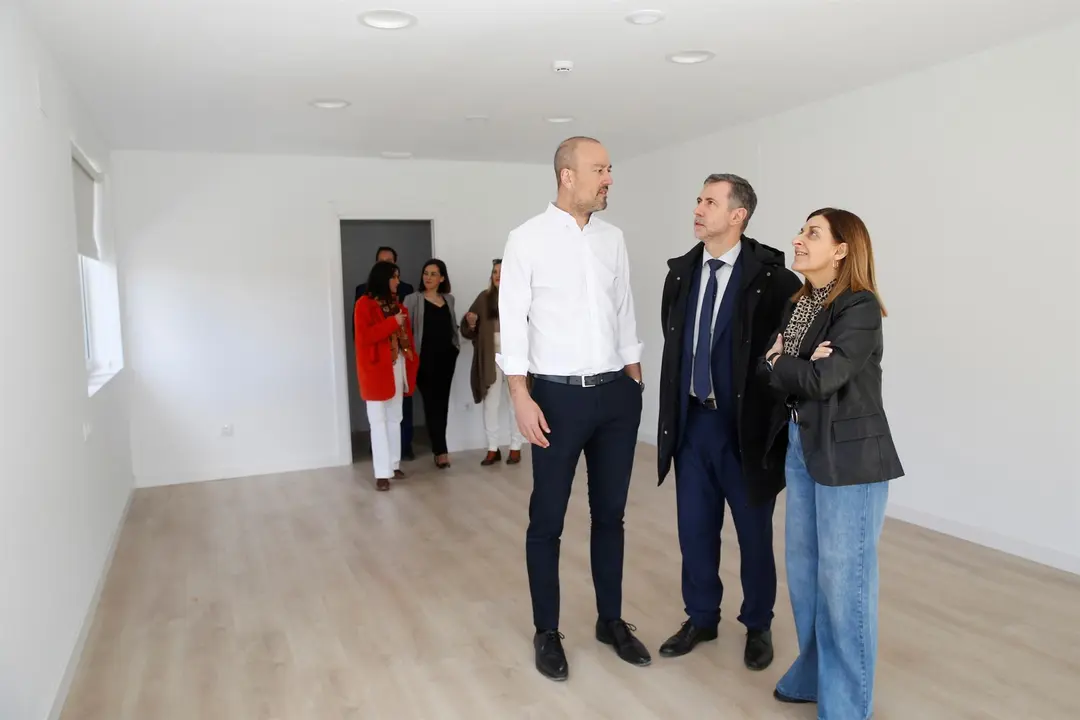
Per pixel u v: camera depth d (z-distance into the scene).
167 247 5.92
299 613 3.45
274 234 6.20
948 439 4.21
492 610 3.44
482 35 3.42
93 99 4.30
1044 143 3.65
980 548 4.02
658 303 6.52
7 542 2.28
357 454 6.86
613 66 3.94
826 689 2.37
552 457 2.72
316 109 4.71
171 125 5.00
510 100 4.61
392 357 5.53
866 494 2.24
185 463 6.02
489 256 6.91
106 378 4.75
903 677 2.74
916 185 4.28
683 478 2.91
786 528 2.47
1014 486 3.90
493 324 6.16
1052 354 3.69
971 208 4.00
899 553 3.95
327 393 6.39
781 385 2.24
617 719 2.54
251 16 3.10
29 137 2.90
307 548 4.33
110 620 3.41
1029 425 3.81
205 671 2.94
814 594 2.46
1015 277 3.82
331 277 6.36
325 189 6.34
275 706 2.68
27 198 2.82
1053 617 3.21
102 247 5.27
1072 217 3.57
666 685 2.74
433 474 6.00
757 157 5.36
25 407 2.59
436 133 5.51
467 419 6.93
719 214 2.64
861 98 4.55
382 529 4.64
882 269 4.52
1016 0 3.15
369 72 3.94
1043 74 3.62
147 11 3.01
